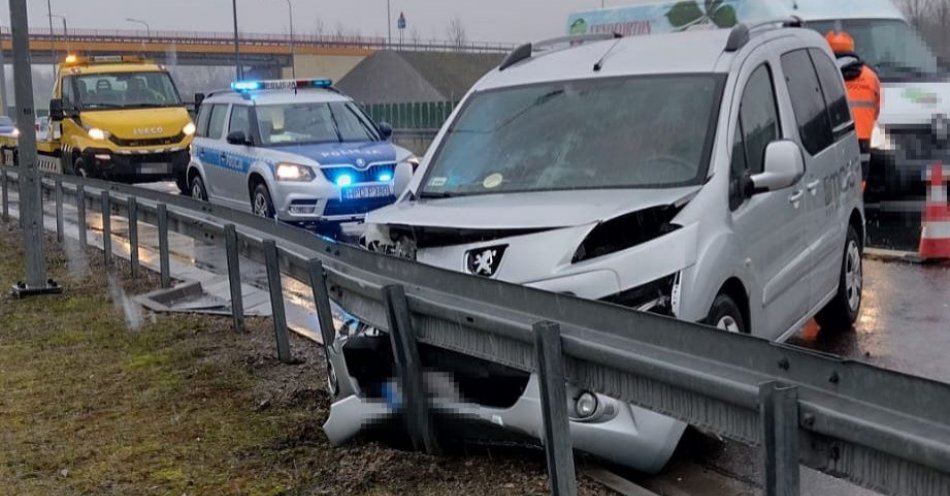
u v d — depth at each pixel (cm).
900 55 1376
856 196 772
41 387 663
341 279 559
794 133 643
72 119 1956
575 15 1644
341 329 584
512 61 696
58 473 510
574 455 481
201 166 1554
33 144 964
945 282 905
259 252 726
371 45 8769
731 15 1424
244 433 554
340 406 521
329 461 505
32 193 966
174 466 511
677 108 580
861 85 1248
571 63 655
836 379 303
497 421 475
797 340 740
